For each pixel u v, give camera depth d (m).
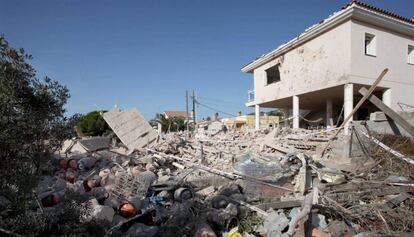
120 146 15.70
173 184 7.47
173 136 17.59
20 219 2.90
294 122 15.83
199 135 19.94
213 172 9.36
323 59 13.69
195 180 8.78
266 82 18.81
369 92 10.57
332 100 18.58
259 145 12.77
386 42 13.34
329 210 5.40
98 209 5.15
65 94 3.26
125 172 9.01
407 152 9.17
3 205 2.78
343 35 12.55
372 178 7.55
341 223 5.05
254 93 20.11
